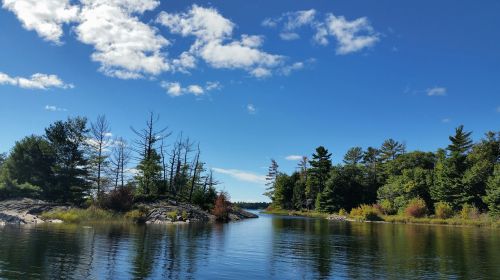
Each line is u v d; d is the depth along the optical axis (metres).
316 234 37.94
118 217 46.06
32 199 56.47
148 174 66.31
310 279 15.69
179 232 33.94
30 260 16.83
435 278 16.33
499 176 66.06
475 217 65.12
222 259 19.77
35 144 64.19
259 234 36.12
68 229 32.28
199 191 70.31
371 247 27.06
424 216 73.38
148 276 14.89
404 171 90.50
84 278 14.06
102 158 61.44
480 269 18.50
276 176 153.12
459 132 99.94
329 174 116.06
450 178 78.00
